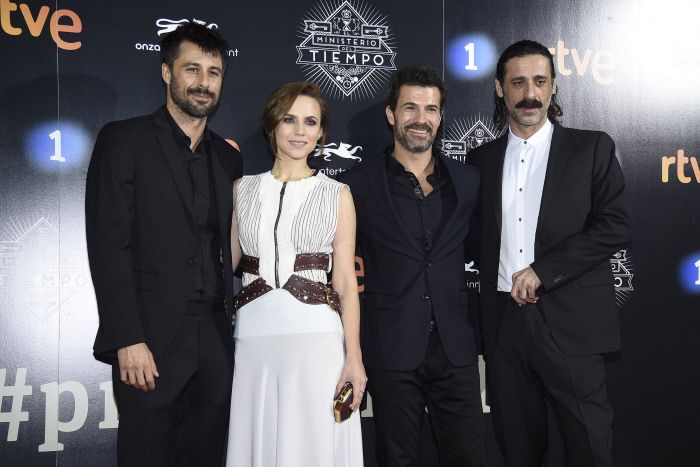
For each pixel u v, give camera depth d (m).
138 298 2.22
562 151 2.68
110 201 2.17
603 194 2.61
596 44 3.33
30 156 2.79
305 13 3.05
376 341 2.46
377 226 2.51
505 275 2.70
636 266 3.33
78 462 2.84
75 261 2.84
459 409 2.49
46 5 2.80
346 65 3.10
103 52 2.86
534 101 2.69
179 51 2.34
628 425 3.30
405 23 3.16
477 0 3.22
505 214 2.73
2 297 2.78
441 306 2.46
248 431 2.27
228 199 2.39
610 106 3.34
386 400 2.45
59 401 2.82
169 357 2.23
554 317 2.58
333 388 2.23
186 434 2.40
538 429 2.76
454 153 3.21
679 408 3.35
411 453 2.48
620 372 3.30
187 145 2.36
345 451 2.29
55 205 2.82
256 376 2.25
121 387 2.22
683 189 3.39
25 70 2.79
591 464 2.56
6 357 2.78
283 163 2.39
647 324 3.33
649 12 3.38
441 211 2.56
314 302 2.26
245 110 3.00
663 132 3.38
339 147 3.10
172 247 2.25
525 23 3.26
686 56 3.37
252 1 3.00
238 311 2.32
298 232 2.29
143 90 2.89
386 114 2.83
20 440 2.79
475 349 2.53
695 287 3.38
